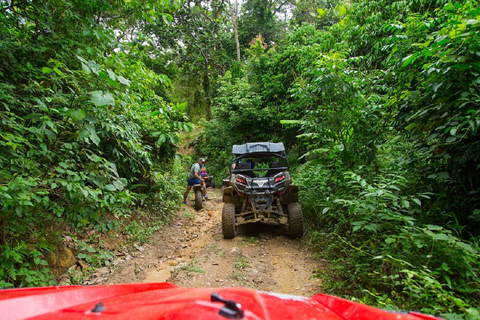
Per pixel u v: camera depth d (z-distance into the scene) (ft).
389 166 14.92
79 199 9.78
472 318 6.28
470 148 10.54
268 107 46.78
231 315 2.90
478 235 10.87
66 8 11.70
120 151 17.04
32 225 10.57
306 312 3.81
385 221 10.88
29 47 11.48
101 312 3.54
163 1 13.48
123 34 17.21
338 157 16.51
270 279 12.94
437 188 12.68
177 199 26.81
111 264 14.40
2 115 9.27
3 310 3.76
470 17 10.53
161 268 14.79
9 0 11.59
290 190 19.11
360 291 9.95
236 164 22.82
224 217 18.19
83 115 8.40
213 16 77.30
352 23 26.53
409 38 13.84
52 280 11.08
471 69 10.35
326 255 13.94
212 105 70.38
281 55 46.21
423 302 7.84
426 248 9.27
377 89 17.35
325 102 15.78
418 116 11.82
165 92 56.85
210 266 14.14
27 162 9.58
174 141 11.37
